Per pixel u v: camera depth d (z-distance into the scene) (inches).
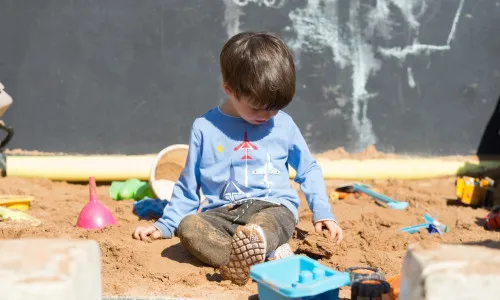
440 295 125.6
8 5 370.0
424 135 387.2
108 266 210.8
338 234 218.1
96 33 373.4
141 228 234.1
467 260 132.8
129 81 376.8
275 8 376.2
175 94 378.3
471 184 307.9
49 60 374.0
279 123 229.8
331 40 378.9
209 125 226.5
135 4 372.2
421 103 386.0
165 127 380.2
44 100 376.2
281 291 156.1
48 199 311.1
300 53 378.9
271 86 205.8
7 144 376.8
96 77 375.9
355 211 282.8
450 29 382.6
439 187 352.8
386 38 380.5
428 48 382.6
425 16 381.1
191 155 227.9
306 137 383.6
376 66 382.0
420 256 135.3
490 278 125.3
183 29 374.9
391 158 382.6
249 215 213.5
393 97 384.5
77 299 127.5
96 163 356.2
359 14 378.6
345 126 384.2
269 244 196.9
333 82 381.4
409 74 383.9
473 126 387.2
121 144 379.9
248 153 224.1
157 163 294.8
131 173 356.2
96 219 254.4
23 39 372.5
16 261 130.4
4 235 235.9
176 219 232.1
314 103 382.0
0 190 324.5
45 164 353.7
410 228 254.8
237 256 187.6
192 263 212.7
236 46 212.5
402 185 355.9
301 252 220.1
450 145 387.5
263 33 222.1
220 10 374.3
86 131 378.6
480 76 386.6
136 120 378.9
